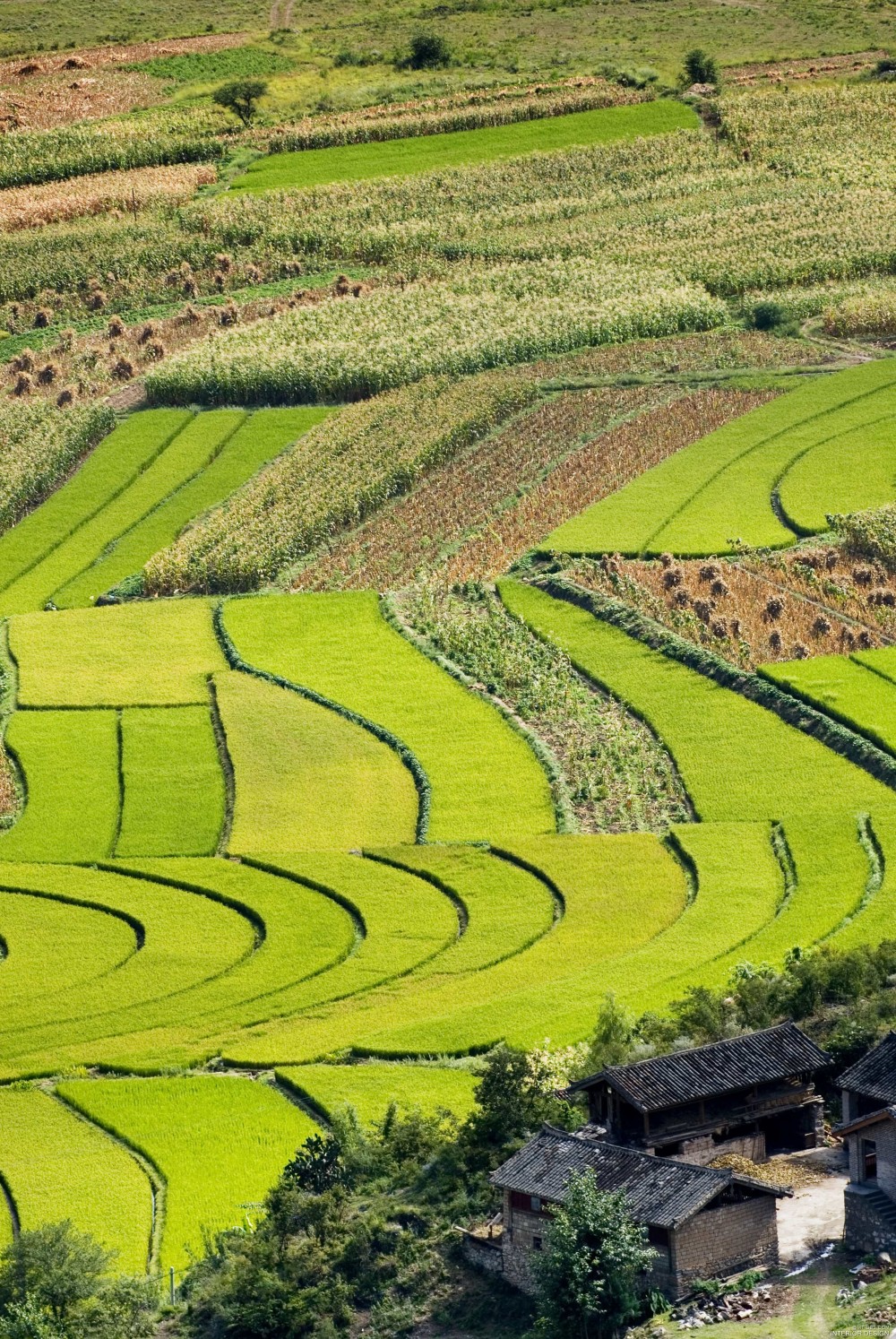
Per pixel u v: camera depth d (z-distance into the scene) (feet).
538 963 373.40
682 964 357.82
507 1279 237.04
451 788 461.78
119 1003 378.12
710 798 441.68
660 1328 212.02
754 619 523.70
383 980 377.30
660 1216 220.02
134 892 428.97
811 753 457.68
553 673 512.22
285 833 449.89
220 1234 271.90
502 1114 270.26
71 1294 254.47
